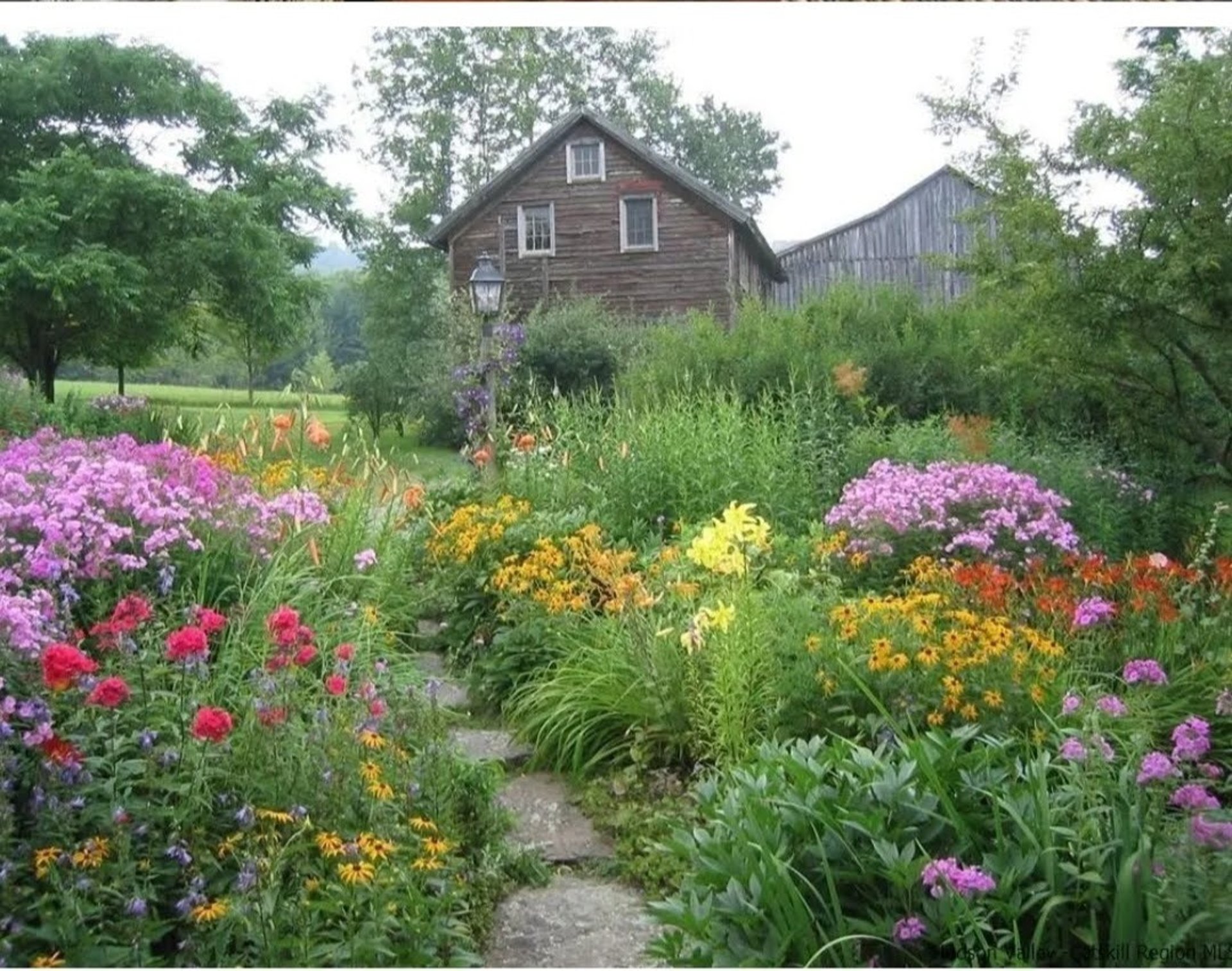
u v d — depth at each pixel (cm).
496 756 496
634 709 482
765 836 306
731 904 288
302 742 358
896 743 389
